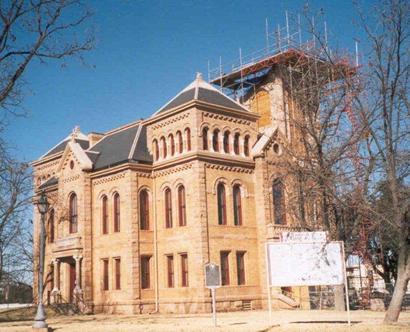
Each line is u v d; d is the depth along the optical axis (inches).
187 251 1712.6
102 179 1930.4
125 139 2020.2
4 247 1713.8
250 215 1841.8
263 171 1865.2
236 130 1891.0
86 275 1876.2
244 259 1788.9
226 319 1280.8
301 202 1513.3
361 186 1227.9
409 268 951.0
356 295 1862.7
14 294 2383.1
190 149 1775.3
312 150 1482.5
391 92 949.8
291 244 941.8
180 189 1790.1
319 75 1745.8
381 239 1660.9
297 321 1097.4
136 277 1752.0
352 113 1371.8
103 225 1908.2
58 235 2052.2
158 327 1070.4
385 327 882.1
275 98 2324.1
